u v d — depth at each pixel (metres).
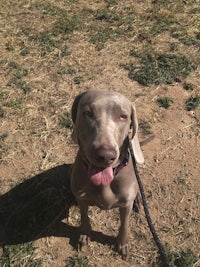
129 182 0.56
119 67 0.95
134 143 0.57
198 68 0.94
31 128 0.82
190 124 0.82
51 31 1.05
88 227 0.65
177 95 0.88
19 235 0.67
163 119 0.83
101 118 0.50
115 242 0.66
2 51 0.99
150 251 0.65
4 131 0.81
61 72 0.93
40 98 0.87
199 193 0.71
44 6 1.14
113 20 1.08
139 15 1.10
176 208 0.69
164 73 0.92
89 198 0.58
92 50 0.99
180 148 0.78
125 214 0.60
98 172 0.51
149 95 0.88
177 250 0.65
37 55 0.98
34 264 0.64
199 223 0.68
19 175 0.74
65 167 0.75
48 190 0.72
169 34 1.03
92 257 0.65
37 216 0.69
